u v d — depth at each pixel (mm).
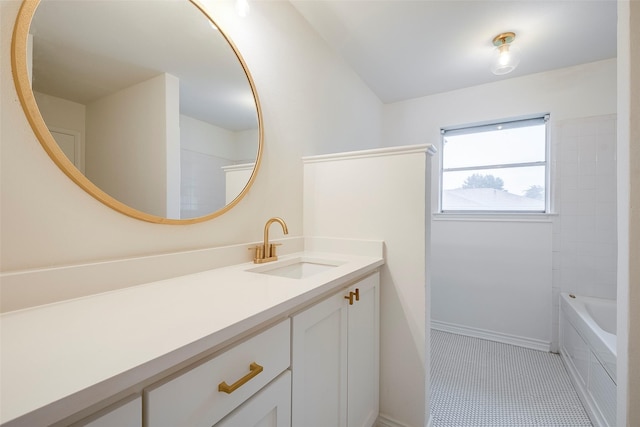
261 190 1468
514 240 2561
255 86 1429
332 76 2133
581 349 1813
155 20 1019
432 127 2941
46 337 541
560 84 2418
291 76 1690
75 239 797
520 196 2660
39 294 708
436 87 2783
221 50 1252
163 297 792
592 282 2287
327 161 1700
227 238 1280
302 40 1790
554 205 2420
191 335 548
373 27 1896
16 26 696
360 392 1280
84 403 389
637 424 853
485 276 2676
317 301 971
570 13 1736
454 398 1764
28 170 711
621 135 921
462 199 2898
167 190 1039
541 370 2090
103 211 860
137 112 952
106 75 876
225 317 641
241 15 1312
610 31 1912
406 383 1458
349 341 1175
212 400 584
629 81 864
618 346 943
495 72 2148
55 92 761
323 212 1713
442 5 1687
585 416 1597
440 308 2875
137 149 951
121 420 450
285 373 801
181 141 1094
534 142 2611
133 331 567
